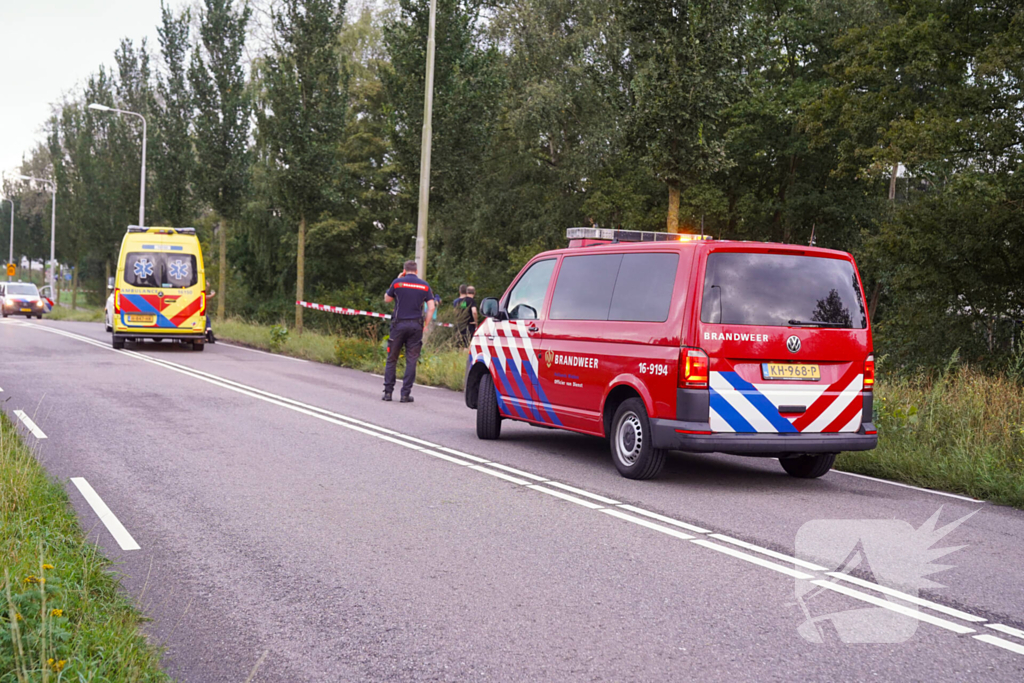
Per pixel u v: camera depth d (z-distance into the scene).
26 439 9.14
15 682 3.10
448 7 26.69
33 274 98.56
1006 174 21.28
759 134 37.34
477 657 3.92
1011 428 9.20
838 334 7.91
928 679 3.74
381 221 45.81
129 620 4.14
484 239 38.72
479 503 6.98
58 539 5.11
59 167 60.88
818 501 7.32
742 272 7.75
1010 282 20.31
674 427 7.61
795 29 35.12
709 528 6.30
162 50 37.91
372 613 4.48
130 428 10.20
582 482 7.90
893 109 27.52
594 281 8.86
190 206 39.00
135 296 22.75
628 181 36.97
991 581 5.18
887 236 21.86
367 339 21.34
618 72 33.34
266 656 3.91
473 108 27.27
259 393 14.02
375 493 7.25
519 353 9.71
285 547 5.63
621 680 3.69
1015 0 23.45
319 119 29.14
